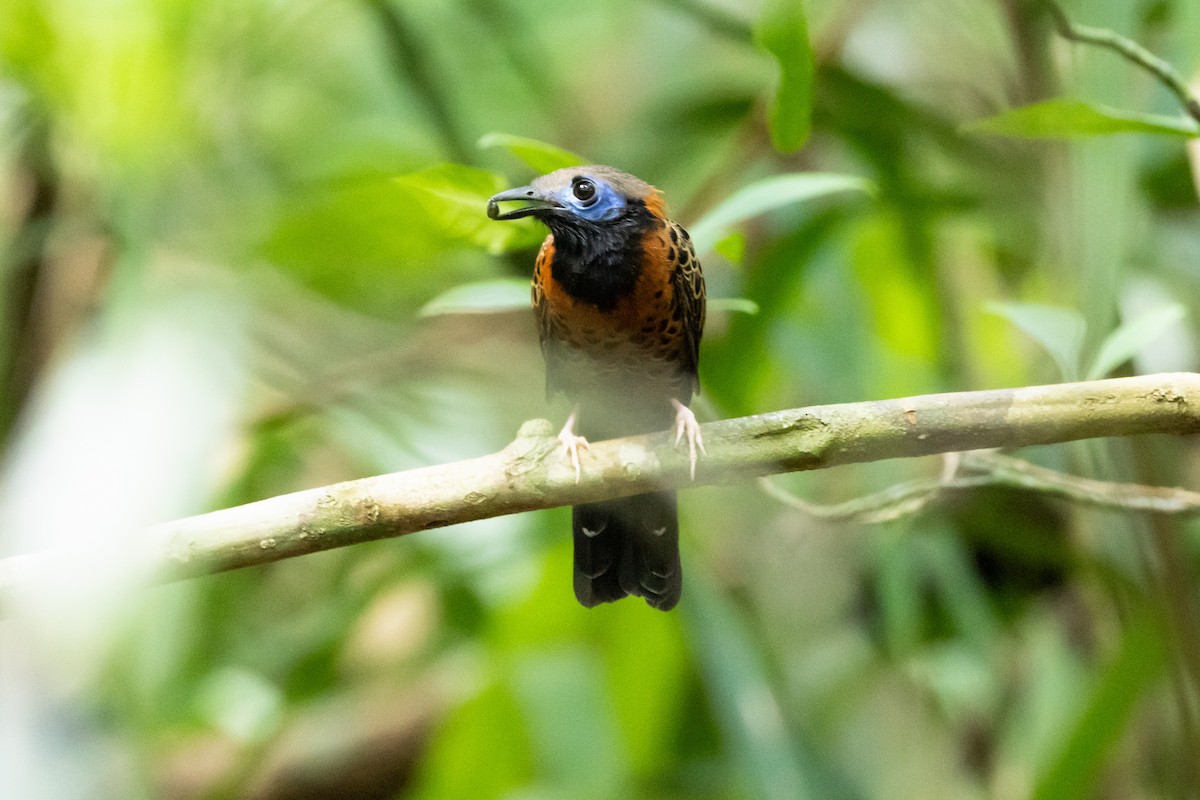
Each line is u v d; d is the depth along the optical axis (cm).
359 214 830
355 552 1162
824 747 1063
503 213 788
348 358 1125
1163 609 865
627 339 859
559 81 1333
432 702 1220
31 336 1062
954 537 1077
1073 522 1053
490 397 1127
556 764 999
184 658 980
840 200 1091
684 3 1110
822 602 1147
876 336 1073
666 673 1078
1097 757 884
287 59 1159
